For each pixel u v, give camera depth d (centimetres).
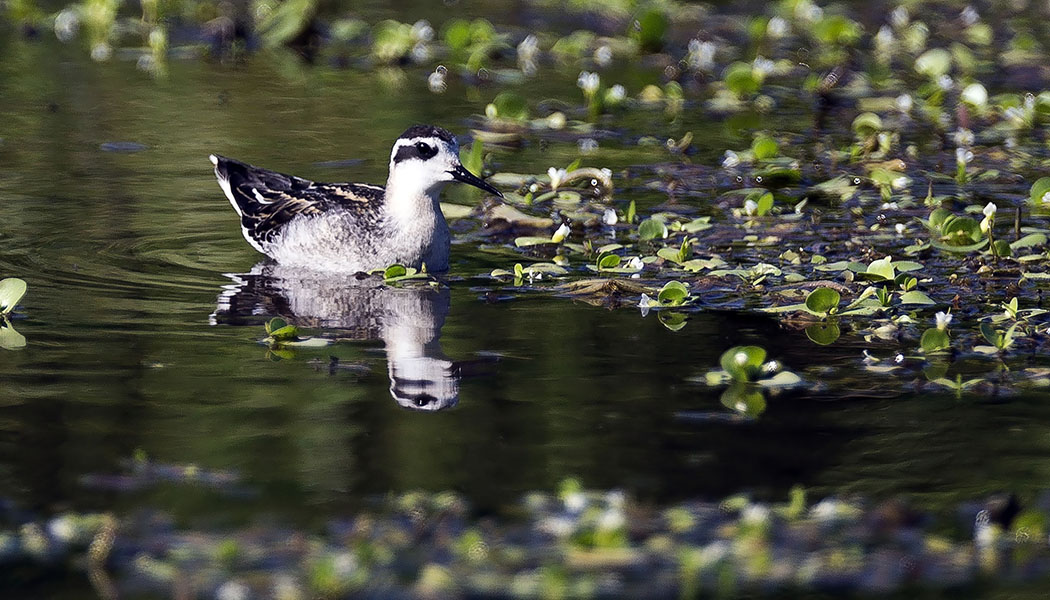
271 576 802
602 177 1817
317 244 1506
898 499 926
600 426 1042
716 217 1716
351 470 953
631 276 1465
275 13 2730
